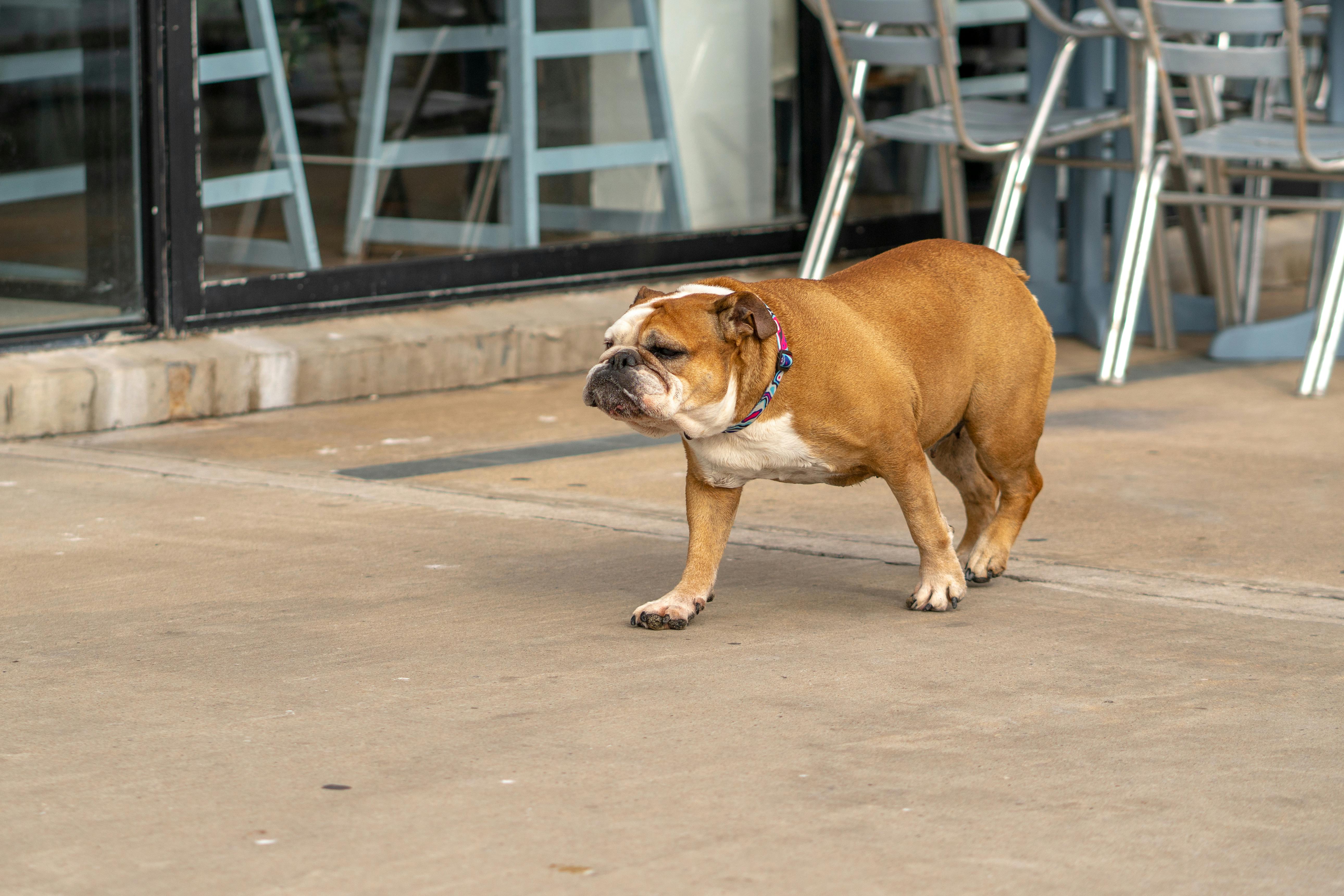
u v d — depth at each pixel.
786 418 4.91
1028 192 10.93
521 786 3.79
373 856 3.43
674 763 3.94
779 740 4.09
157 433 8.35
